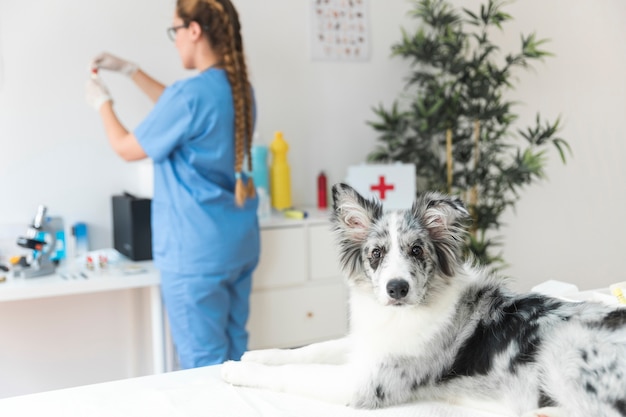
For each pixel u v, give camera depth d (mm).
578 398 960
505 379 1090
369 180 2793
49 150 2564
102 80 2625
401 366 1188
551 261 3670
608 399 927
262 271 2592
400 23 3277
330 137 3170
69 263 2441
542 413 964
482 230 3062
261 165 2828
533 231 3600
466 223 1272
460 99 2957
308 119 3105
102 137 2648
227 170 2209
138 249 2426
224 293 2213
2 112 2471
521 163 2885
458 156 3088
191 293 2135
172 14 2740
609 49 3607
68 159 2600
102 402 1166
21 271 2166
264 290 2609
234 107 2164
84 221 2652
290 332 2676
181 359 2215
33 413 1119
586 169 3643
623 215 3754
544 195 3584
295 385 1209
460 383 1161
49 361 2615
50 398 1191
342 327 2781
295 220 2639
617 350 958
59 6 2525
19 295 2031
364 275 1281
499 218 3512
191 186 2145
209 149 2148
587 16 3535
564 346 1016
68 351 2646
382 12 3221
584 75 3568
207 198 2133
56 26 2527
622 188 3738
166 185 2168
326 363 1373
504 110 2893
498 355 1107
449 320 1196
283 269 2633
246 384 1248
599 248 3756
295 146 3088
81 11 2566
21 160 2521
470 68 2928
